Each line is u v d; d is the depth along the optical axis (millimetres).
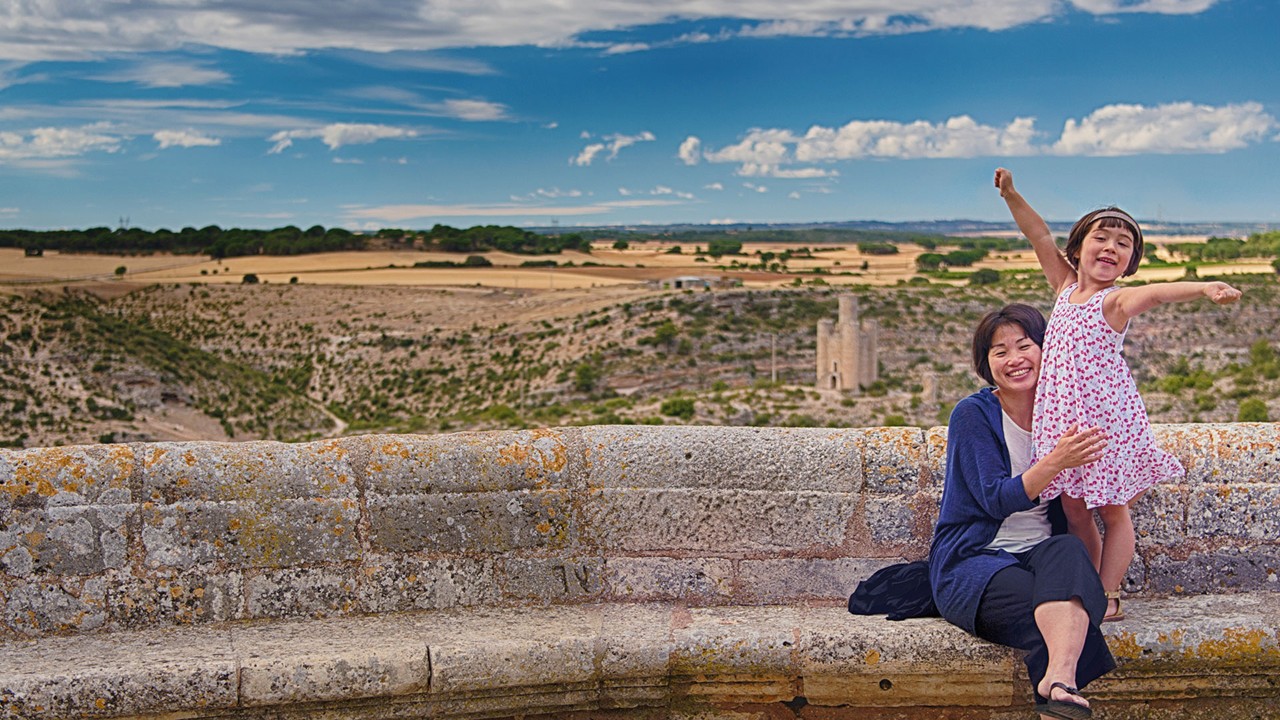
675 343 131625
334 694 4066
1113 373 4219
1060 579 3932
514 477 4625
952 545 4289
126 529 4406
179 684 3975
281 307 160375
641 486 4656
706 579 4660
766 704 4320
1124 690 4301
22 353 96250
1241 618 4301
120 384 97188
